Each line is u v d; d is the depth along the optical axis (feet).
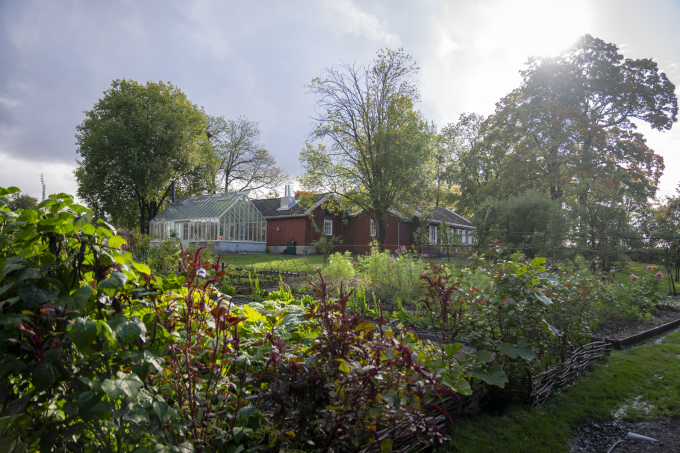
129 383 4.46
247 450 6.48
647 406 11.91
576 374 14.08
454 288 11.19
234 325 6.78
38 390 4.09
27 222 4.93
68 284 5.04
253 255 80.64
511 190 91.86
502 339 11.40
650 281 31.32
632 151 81.82
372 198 77.82
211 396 6.57
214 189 121.08
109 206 89.04
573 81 84.02
